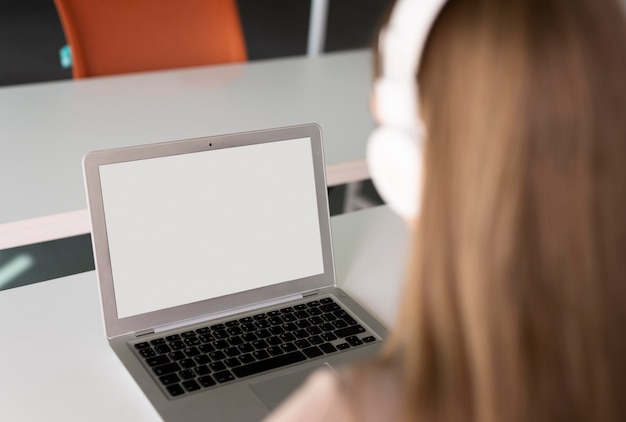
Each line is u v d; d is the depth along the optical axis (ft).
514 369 1.45
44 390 3.38
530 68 1.41
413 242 1.56
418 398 1.54
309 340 3.77
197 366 3.54
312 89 7.19
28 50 16.05
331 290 4.24
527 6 1.44
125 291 3.78
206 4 8.04
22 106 6.48
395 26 1.61
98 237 3.72
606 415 1.48
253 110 6.61
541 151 1.41
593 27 1.43
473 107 1.44
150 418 3.23
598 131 1.41
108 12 7.70
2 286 7.68
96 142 5.89
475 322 1.45
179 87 7.07
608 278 1.44
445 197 1.48
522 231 1.42
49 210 4.86
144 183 3.83
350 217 5.12
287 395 3.37
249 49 17.04
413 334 1.55
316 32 10.14
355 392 1.62
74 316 3.94
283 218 4.14
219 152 3.99
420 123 1.59
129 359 3.59
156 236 3.85
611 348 1.46
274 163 4.12
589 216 1.42
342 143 6.06
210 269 3.96
